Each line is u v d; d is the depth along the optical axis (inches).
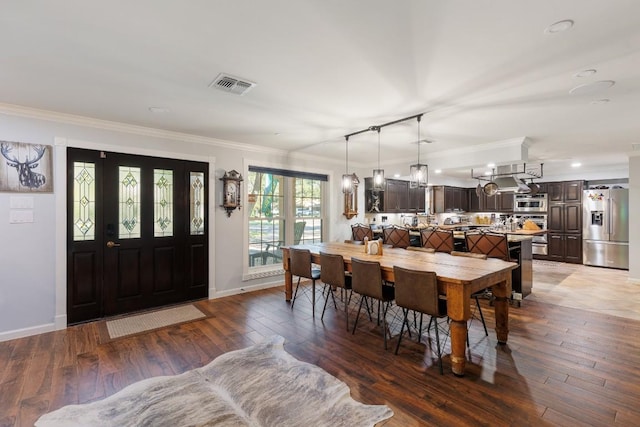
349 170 254.1
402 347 114.7
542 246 309.4
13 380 93.5
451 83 98.0
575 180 291.0
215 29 70.2
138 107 122.0
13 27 68.9
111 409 80.2
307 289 197.6
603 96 107.8
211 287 176.1
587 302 168.6
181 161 165.9
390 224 285.3
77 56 82.2
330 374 96.0
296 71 90.7
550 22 66.8
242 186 188.7
